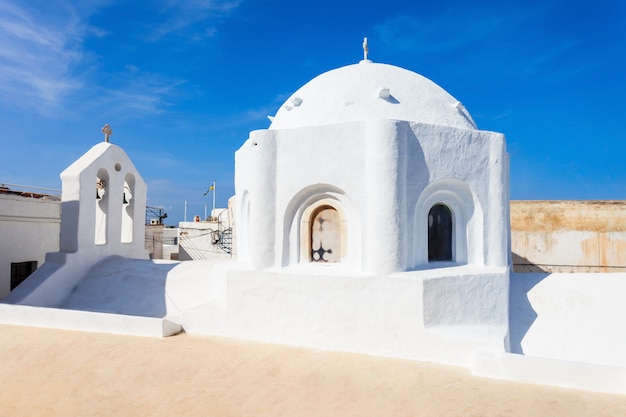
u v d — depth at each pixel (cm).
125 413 689
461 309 880
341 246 959
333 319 898
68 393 750
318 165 945
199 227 2581
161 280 1277
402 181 895
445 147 938
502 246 988
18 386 776
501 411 648
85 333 1011
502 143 997
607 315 974
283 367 817
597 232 1819
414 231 934
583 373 702
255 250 979
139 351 902
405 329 852
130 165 1528
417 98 1045
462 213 998
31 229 1608
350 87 1054
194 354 883
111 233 1437
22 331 1027
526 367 734
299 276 924
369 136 905
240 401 710
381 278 872
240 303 973
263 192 979
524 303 1046
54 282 1238
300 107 1080
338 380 764
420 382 745
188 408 696
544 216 1866
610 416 622
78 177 1311
